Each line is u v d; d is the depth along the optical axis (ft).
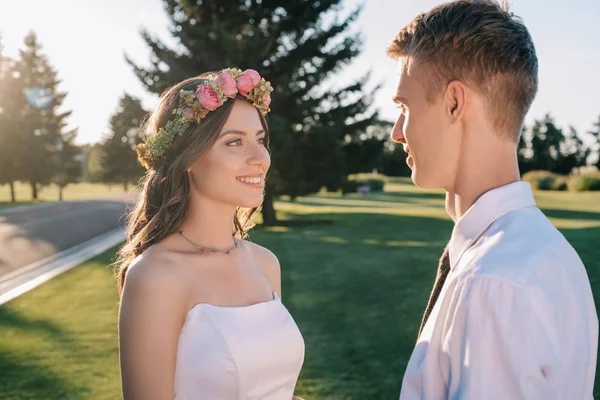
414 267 32.73
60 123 182.70
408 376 3.90
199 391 5.29
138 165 84.28
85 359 16.60
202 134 5.71
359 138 70.85
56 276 32.32
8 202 138.62
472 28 3.78
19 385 14.43
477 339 3.29
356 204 117.60
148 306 5.28
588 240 42.55
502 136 3.86
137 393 5.21
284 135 60.13
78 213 89.56
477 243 3.71
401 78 4.14
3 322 21.22
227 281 5.84
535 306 3.23
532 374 3.15
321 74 66.18
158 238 5.90
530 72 3.81
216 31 59.00
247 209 7.54
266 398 5.59
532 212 3.75
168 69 64.90
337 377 14.60
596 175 147.64
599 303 22.31
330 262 35.37
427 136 4.01
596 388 13.80
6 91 148.97
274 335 5.69
